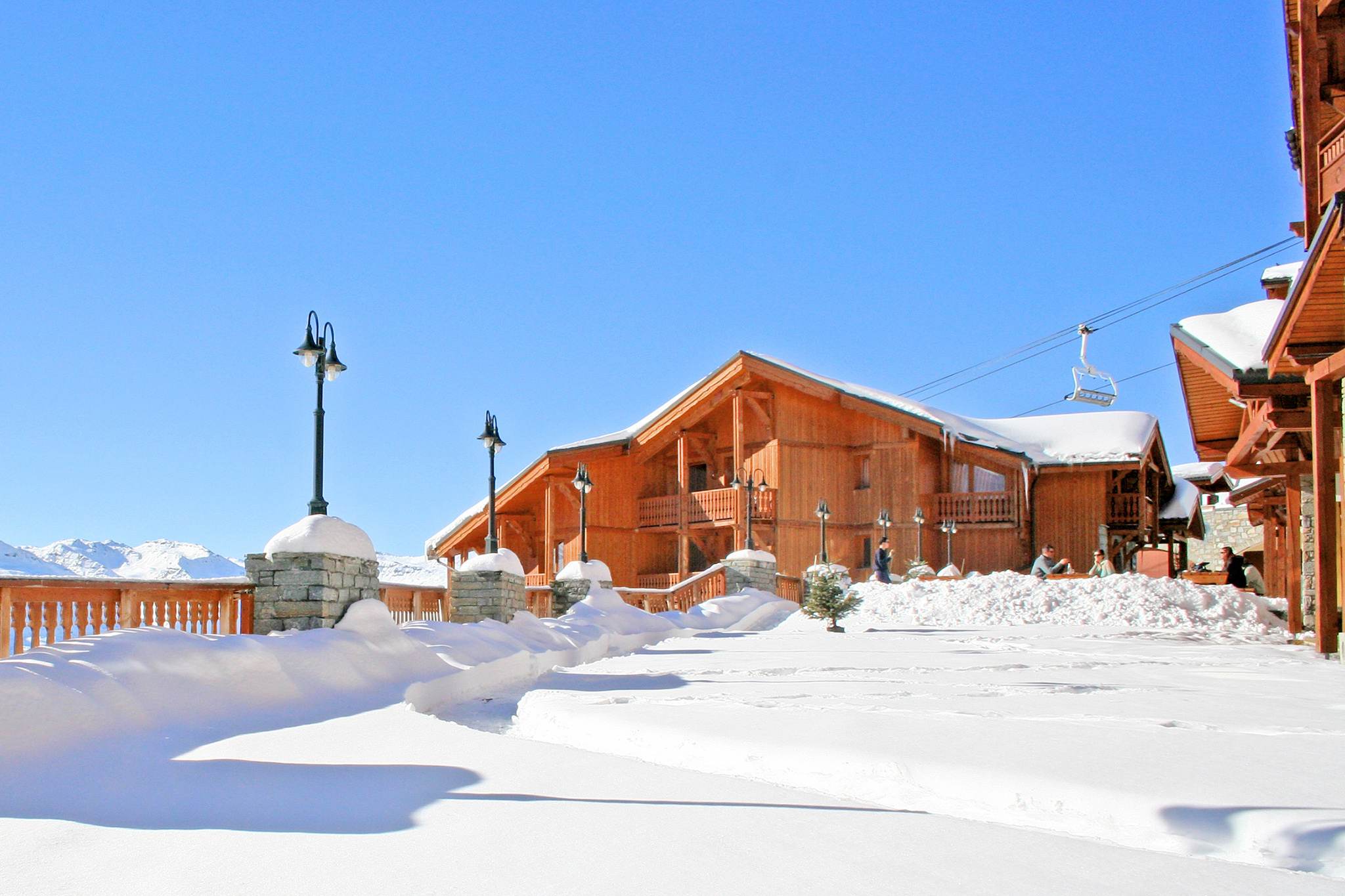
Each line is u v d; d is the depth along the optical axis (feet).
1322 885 10.69
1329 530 43.06
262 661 26.18
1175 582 69.82
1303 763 16.87
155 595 29.94
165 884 10.72
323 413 37.17
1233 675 35.09
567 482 123.85
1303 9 41.47
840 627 68.90
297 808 14.21
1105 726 21.47
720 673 37.45
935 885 10.60
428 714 29.25
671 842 12.32
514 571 55.98
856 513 114.73
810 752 18.53
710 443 123.34
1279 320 39.60
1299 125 53.98
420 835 12.68
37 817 13.73
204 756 18.29
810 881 10.73
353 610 34.76
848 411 117.08
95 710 19.54
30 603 25.64
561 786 15.83
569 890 10.48
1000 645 52.03
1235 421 62.95
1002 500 107.96
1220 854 12.66
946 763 16.89
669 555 129.29
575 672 40.98
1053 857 11.73
